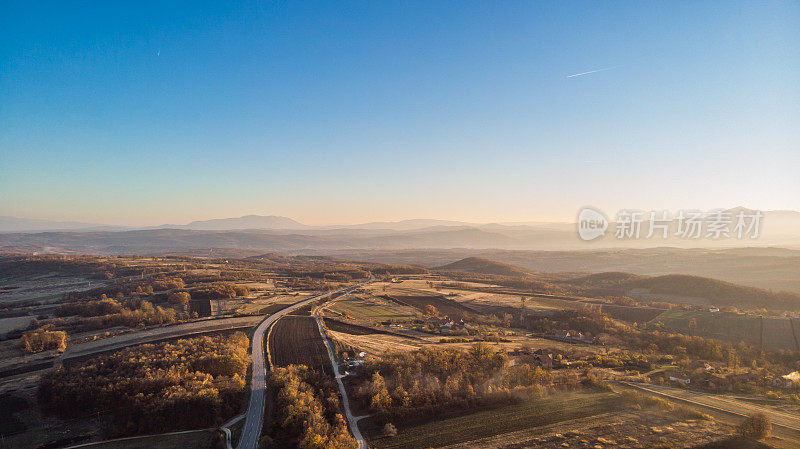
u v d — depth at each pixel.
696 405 75.00
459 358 100.00
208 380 87.75
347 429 70.31
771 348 118.50
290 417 71.56
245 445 67.88
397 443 65.06
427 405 75.88
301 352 112.25
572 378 88.31
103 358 102.88
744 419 67.75
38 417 79.12
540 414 72.25
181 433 73.38
